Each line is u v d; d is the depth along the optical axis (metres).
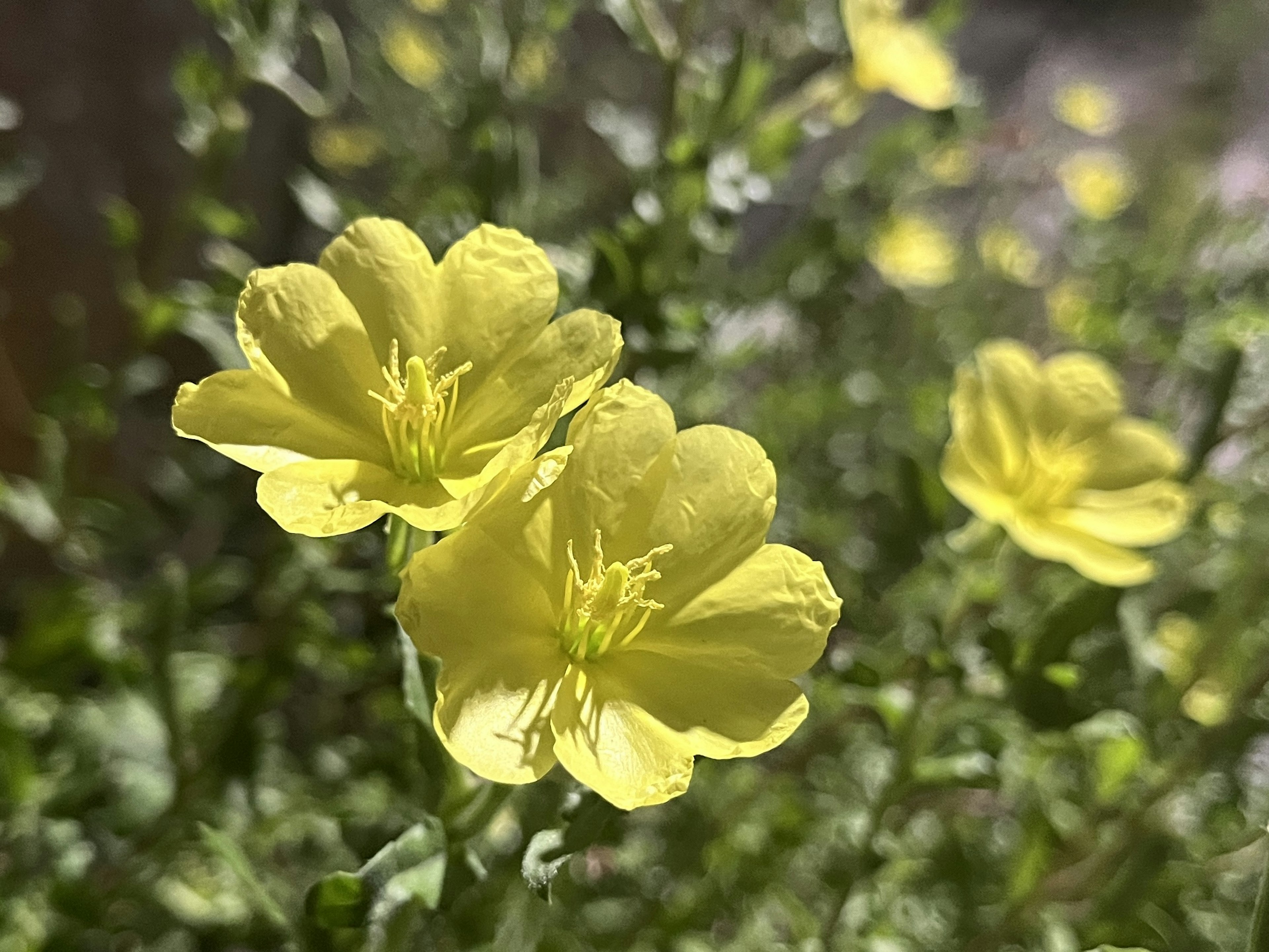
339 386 0.08
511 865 0.09
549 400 0.08
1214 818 0.15
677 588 0.08
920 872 0.15
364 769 0.14
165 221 0.25
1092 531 0.14
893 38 0.16
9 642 0.21
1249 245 0.22
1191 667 0.15
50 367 0.20
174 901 0.14
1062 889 0.13
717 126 0.14
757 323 0.23
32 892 0.14
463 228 0.12
